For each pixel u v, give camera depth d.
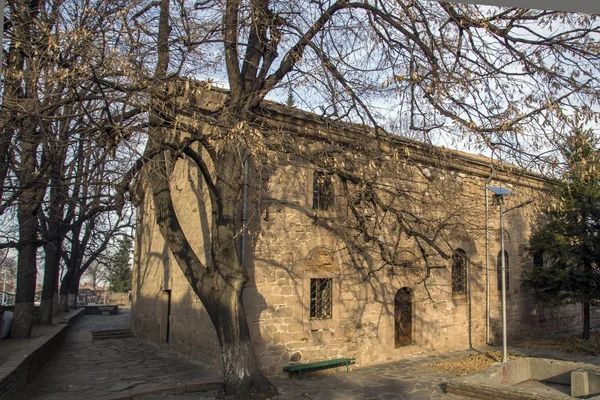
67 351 14.95
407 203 10.70
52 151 8.77
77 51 7.16
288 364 11.12
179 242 9.41
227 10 8.70
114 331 18.97
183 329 13.29
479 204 15.07
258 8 8.30
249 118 9.20
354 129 9.09
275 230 11.34
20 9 8.00
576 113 7.82
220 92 9.52
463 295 15.45
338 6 9.24
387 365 12.47
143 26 8.85
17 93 8.02
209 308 8.84
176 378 10.48
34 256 13.72
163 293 15.45
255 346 10.67
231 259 8.85
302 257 11.70
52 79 6.96
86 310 32.78
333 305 12.12
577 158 8.23
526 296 17.73
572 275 15.69
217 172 9.34
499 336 16.41
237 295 8.67
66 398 8.76
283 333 11.14
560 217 16.16
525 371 10.95
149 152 8.66
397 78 7.95
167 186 9.92
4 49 8.29
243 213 10.80
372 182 8.72
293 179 11.76
